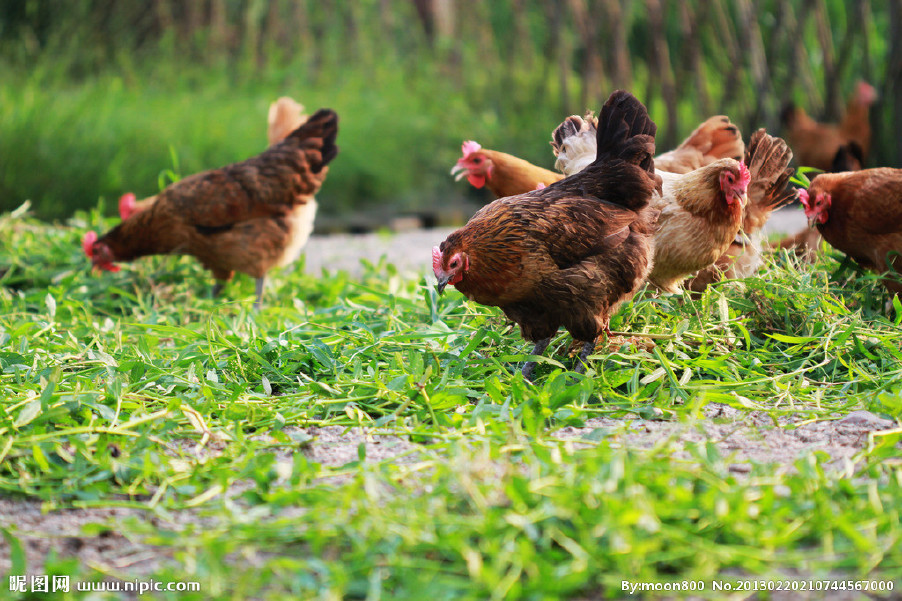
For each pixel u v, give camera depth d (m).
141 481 3.54
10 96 13.98
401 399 4.33
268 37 18.55
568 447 3.39
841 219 5.48
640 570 2.70
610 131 4.89
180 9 18.73
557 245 4.53
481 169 6.73
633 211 4.80
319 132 7.54
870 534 2.83
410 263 9.45
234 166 7.32
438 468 3.24
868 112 12.33
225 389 4.53
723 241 5.30
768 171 5.92
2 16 17.56
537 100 16.64
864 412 4.08
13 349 5.03
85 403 4.01
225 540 2.91
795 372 4.57
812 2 13.33
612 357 4.74
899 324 5.07
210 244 7.26
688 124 14.68
